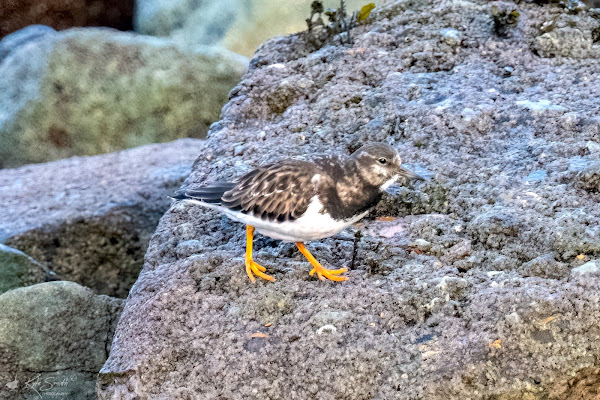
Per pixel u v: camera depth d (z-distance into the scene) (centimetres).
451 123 1025
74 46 1892
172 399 710
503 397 680
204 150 1076
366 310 766
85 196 1441
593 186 881
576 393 699
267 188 747
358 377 704
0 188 1562
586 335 706
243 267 824
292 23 2183
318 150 1030
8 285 1144
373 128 1044
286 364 723
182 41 2239
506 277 787
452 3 1289
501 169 952
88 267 1347
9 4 2233
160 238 918
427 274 805
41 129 1839
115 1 2333
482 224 854
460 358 698
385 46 1230
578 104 1044
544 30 1209
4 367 934
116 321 999
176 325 772
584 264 771
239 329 761
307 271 823
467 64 1169
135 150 1750
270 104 1155
